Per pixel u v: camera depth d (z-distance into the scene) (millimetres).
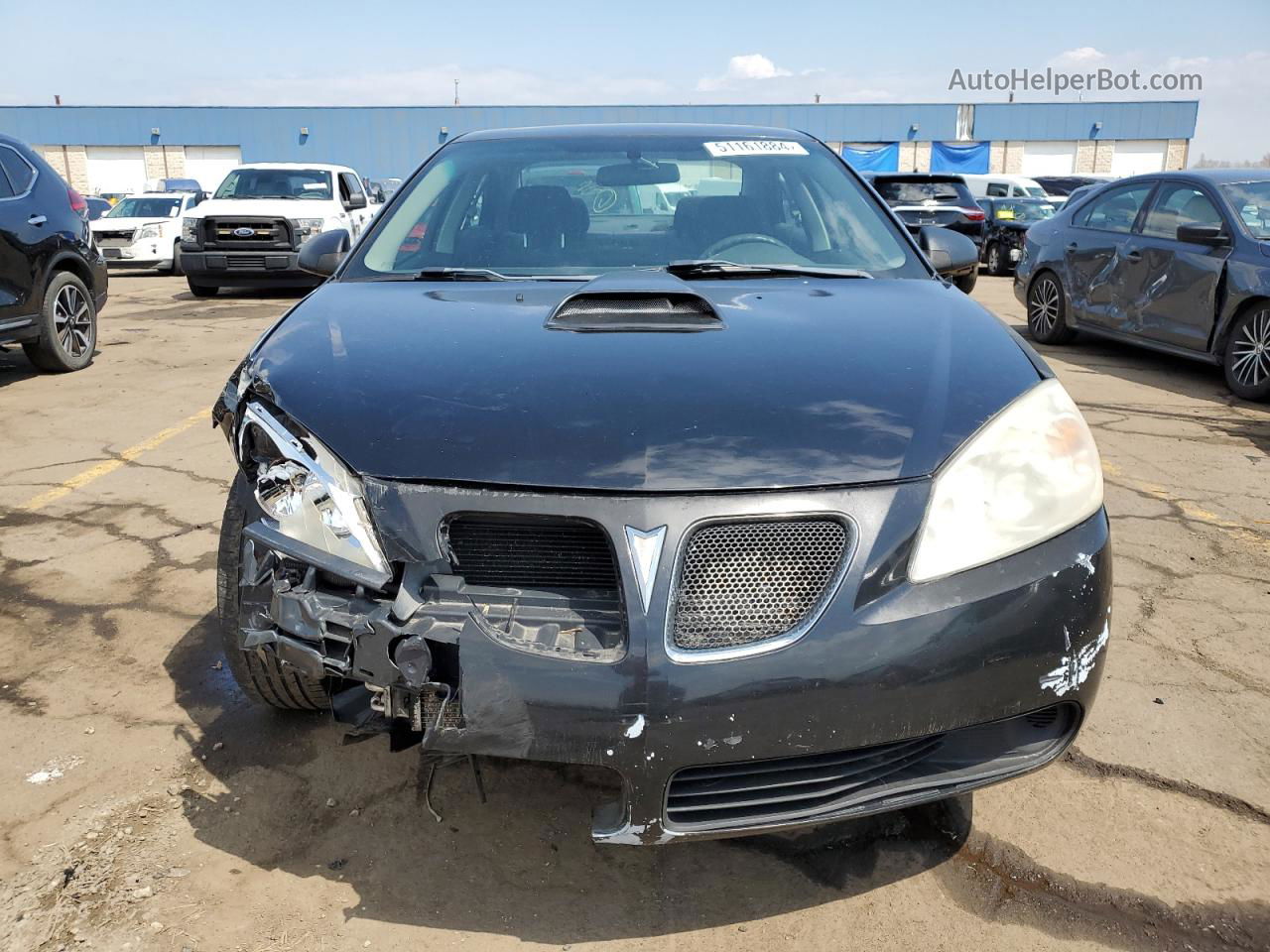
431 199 3098
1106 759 2475
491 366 2016
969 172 42625
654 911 1984
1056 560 1844
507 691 1680
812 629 1699
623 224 2975
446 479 1768
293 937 1902
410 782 2373
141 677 2854
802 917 1973
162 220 15945
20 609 3271
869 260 2875
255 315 10531
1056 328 8258
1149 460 5012
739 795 1757
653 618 1669
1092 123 42656
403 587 1752
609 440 1787
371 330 2252
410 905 1988
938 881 2072
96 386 6754
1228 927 1948
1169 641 3074
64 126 42094
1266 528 4055
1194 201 6938
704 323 2219
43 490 4461
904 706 1725
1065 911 1988
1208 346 6602
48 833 2176
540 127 3533
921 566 1753
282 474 1899
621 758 1677
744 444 1780
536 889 2039
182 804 2291
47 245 6828
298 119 42312
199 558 3688
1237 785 2373
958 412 1917
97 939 1882
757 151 3293
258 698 2471
